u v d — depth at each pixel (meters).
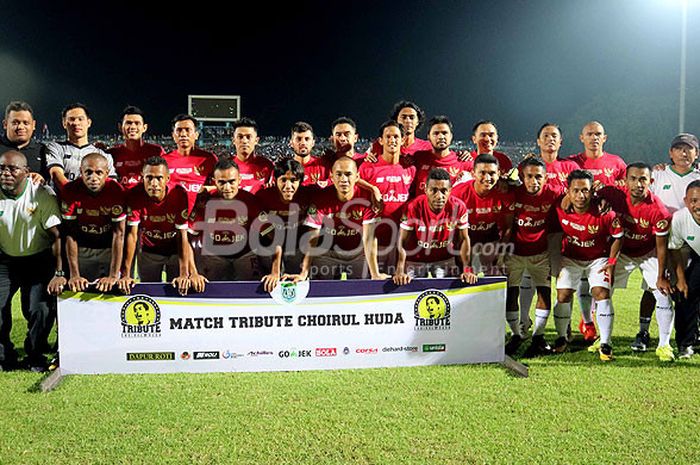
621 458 2.95
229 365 4.19
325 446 3.04
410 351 4.32
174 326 4.14
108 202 4.39
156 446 3.04
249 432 3.20
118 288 4.08
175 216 4.45
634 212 4.78
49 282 4.34
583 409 3.54
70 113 5.06
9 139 4.84
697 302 4.59
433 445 3.06
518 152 15.89
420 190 5.36
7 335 4.36
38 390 3.83
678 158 5.23
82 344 4.10
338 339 4.25
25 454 2.96
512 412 3.48
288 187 4.42
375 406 3.56
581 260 4.74
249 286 4.16
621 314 6.25
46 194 4.28
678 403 3.64
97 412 3.47
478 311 4.36
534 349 4.74
